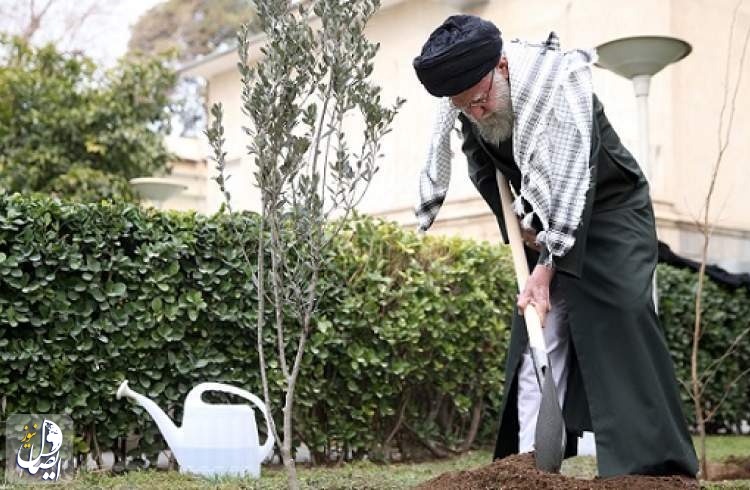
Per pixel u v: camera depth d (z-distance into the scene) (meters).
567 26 9.69
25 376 4.33
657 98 9.02
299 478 3.96
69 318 4.39
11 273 4.24
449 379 5.64
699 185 9.21
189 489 3.57
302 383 4.93
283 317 4.84
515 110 3.00
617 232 3.09
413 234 5.57
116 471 4.55
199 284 4.67
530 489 2.70
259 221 4.74
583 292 3.06
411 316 5.29
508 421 3.35
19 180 11.28
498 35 2.99
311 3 3.17
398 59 11.58
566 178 2.93
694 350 4.79
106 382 4.48
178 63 24.61
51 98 11.67
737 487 3.74
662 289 7.28
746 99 9.73
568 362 3.28
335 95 2.92
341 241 5.14
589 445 5.61
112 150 11.88
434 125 3.42
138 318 4.52
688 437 3.07
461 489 2.76
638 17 9.17
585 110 2.98
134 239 4.58
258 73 2.83
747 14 9.72
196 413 4.20
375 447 5.33
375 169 3.00
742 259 9.55
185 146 17.28
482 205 9.94
